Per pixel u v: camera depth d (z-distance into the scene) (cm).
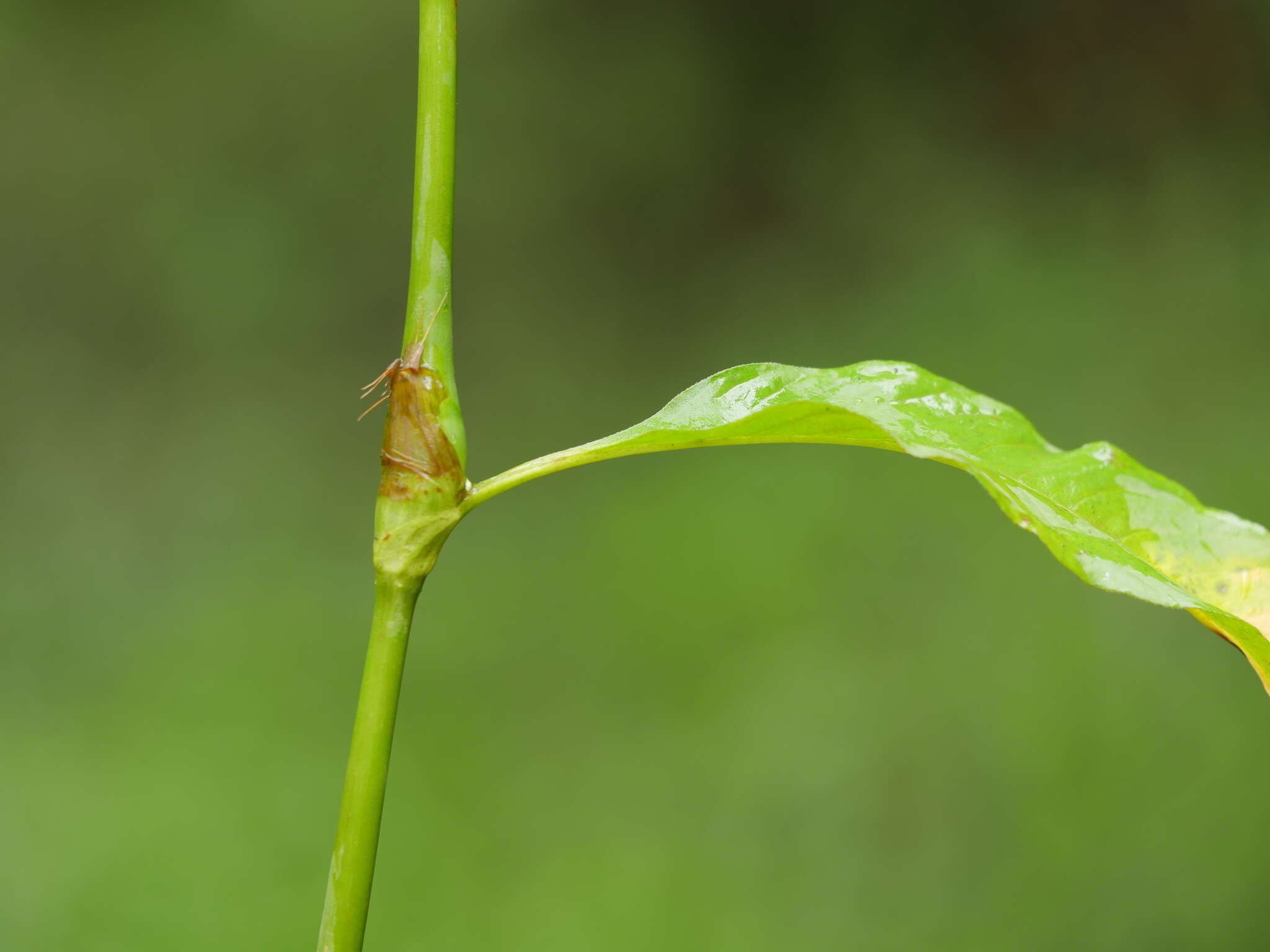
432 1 30
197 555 135
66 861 85
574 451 30
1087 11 179
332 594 127
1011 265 166
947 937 78
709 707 101
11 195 162
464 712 103
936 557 119
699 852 86
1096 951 76
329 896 29
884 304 171
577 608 118
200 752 98
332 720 106
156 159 167
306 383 164
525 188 182
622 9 187
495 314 177
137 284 163
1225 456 131
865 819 86
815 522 127
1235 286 155
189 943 81
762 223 186
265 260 168
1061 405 144
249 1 171
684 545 125
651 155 186
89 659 113
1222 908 77
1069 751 89
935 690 99
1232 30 171
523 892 83
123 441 153
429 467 30
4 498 141
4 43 161
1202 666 97
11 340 158
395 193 175
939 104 184
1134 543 30
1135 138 174
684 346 178
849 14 186
